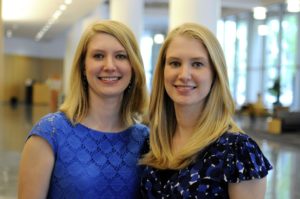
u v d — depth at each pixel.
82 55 2.08
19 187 1.91
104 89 2.04
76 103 2.04
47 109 20.94
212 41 1.91
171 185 1.86
